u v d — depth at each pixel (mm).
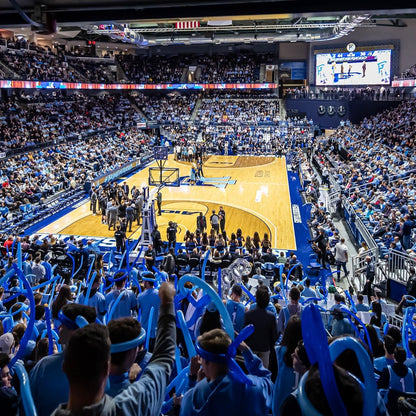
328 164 36812
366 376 1587
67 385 2539
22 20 6816
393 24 48750
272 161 46562
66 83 45875
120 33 38844
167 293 2057
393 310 10328
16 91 44938
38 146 36875
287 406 1832
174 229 20609
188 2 6141
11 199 26078
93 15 6793
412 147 32969
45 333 5871
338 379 1632
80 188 32469
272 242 22766
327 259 19000
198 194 32656
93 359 1562
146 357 3156
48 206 28234
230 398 2197
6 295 9844
